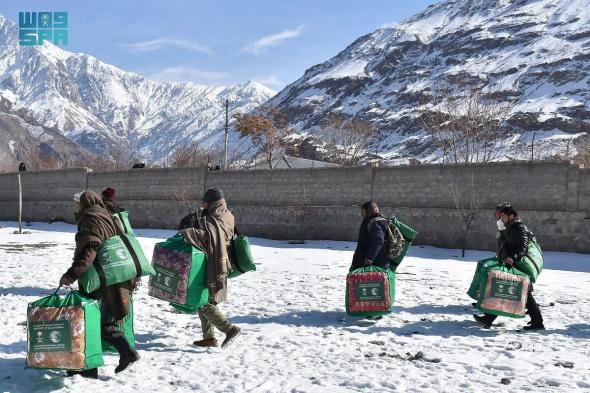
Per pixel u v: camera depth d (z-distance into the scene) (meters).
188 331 8.66
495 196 27.94
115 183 44.00
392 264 10.39
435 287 14.11
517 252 9.37
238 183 37.41
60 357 5.97
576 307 11.55
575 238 26.00
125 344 6.44
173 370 6.62
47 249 23.00
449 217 29.19
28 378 6.23
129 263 6.37
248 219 36.62
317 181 34.12
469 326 9.49
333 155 71.12
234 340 7.76
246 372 6.59
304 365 6.93
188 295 7.38
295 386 6.09
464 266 20.38
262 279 15.13
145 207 42.22
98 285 6.26
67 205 47.28
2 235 31.91
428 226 29.81
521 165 27.38
